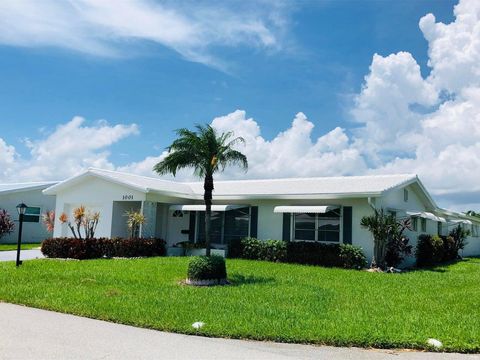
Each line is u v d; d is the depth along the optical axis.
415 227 23.94
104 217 24.03
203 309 10.07
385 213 20.92
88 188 24.86
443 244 24.58
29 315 9.48
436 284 15.04
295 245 20.88
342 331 8.23
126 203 24.66
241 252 22.50
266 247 21.66
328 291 12.96
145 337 7.88
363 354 7.28
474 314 10.23
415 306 11.05
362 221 19.38
